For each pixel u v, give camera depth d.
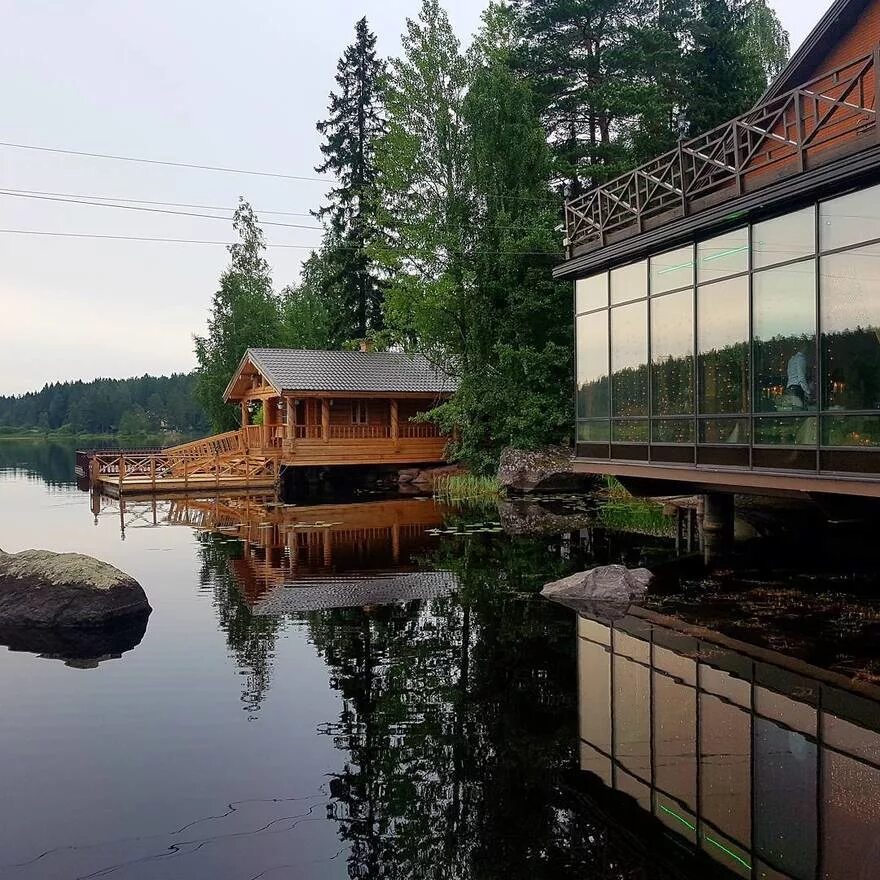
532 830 4.66
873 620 8.60
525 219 23.16
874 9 11.91
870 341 7.83
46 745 5.84
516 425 22.98
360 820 4.78
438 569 12.39
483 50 24.83
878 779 5.17
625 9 24.69
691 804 4.91
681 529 14.12
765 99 13.60
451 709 6.54
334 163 35.56
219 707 6.59
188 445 31.44
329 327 38.91
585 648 8.08
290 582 11.48
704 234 10.49
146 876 4.18
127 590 9.45
